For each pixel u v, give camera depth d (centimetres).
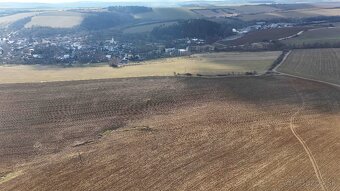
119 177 3431
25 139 4391
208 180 3369
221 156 3828
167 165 3647
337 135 4328
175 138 4294
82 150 4050
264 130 4503
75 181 3381
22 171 3631
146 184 3312
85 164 3706
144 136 4378
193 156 3831
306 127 4588
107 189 3241
